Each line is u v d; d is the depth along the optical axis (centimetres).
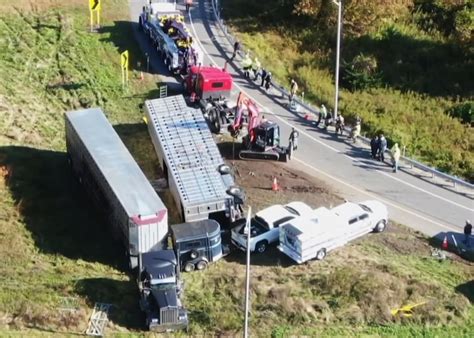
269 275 4453
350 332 4062
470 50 8006
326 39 8188
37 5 8025
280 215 4738
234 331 3988
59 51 7188
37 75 6775
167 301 3959
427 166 5862
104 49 7256
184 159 5028
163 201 5125
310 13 8269
